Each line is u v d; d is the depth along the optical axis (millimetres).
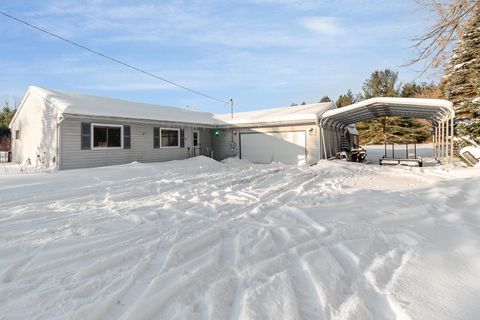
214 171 11734
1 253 3135
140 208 5211
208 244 3369
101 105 13719
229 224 4105
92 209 5156
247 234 3639
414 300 2029
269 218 4438
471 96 17469
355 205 5059
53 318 1959
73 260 2938
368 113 17219
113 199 6023
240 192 6727
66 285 2418
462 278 2342
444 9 6023
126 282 2449
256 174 10359
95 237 3621
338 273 2510
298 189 7062
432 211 4590
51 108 12703
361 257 2834
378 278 2381
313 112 16094
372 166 12992
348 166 12875
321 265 2682
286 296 2137
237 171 11656
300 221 4238
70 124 12102
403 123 36000
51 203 5664
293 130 16625
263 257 2932
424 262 2646
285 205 5227
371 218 4227
